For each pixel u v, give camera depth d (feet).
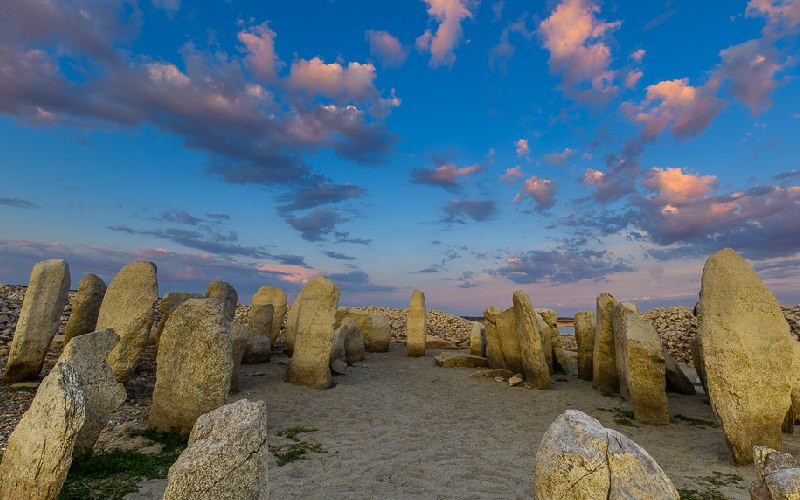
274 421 23.34
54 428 11.14
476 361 41.34
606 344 31.53
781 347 17.63
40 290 28.48
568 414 9.32
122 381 25.43
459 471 16.62
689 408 26.94
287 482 15.42
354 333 44.34
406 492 14.66
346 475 16.19
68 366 12.25
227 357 20.45
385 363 43.57
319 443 19.94
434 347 55.93
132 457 17.04
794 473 9.00
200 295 37.55
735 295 18.53
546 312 40.78
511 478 15.99
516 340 36.37
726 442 18.35
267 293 51.72
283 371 36.04
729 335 18.16
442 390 31.91
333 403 27.37
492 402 28.55
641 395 23.81
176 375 20.24
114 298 26.43
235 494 8.73
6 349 33.96
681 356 46.57
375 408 26.55
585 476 7.98
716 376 18.15
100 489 14.17
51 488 10.98
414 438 21.04
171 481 8.37
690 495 14.66
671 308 61.98
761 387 17.49
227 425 9.30
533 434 21.90
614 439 8.53
